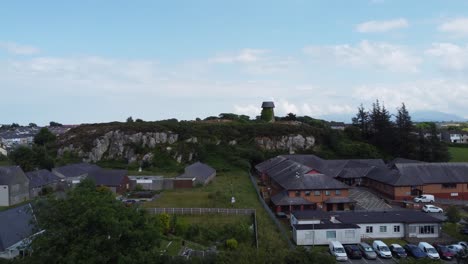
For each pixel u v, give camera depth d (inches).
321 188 2348.7
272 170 3100.4
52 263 1035.9
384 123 4480.8
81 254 1015.6
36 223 1238.3
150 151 4116.6
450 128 7214.6
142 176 3228.3
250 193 2738.7
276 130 4544.8
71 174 3149.6
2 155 4306.1
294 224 1844.2
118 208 1181.1
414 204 2477.9
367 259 1582.2
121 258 1023.0
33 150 3523.6
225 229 1793.8
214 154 4133.9
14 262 1169.4
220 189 2878.9
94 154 4153.5
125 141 4234.7
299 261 1144.2
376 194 2856.8
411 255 1619.1
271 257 1165.1
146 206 2271.2
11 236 1475.1
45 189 2864.2
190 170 3169.3
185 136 4303.6
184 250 1549.0
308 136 4471.0
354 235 1742.1
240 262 1147.3
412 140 4197.8
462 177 2723.9
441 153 4005.9
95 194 1245.1
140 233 1115.3
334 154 4252.0
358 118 4869.6
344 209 2362.2
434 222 1855.3
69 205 1114.7
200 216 2042.3
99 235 1066.1
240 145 4343.0
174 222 1817.2
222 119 5497.1
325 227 1745.8
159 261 1215.6
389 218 1897.1
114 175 2874.0
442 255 1582.2
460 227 1983.3
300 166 2714.1
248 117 5767.7
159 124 4510.3
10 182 2512.3
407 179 2637.8
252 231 1803.6
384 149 4399.6
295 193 2337.6
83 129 4630.9
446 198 2679.6
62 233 1049.5
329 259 1162.0
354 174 3139.8
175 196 2630.4
